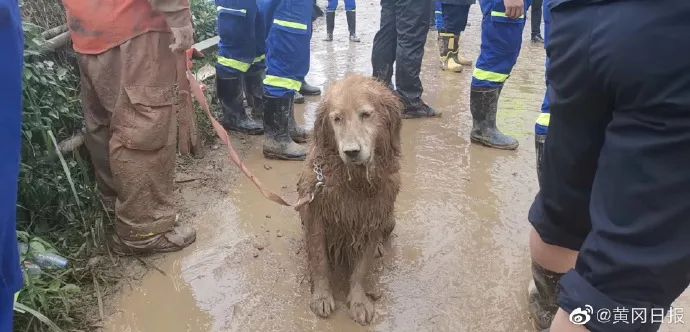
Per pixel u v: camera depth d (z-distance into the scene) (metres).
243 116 5.26
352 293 3.03
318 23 10.99
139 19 2.95
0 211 1.55
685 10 1.44
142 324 2.89
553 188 2.13
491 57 4.74
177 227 3.57
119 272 3.28
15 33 1.54
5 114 1.54
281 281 3.24
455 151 4.95
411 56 5.44
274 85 4.52
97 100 3.34
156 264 3.36
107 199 3.64
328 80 6.95
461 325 2.88
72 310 2.93
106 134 3.46
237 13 4.73
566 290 1.71
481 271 3.31
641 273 1.56
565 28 1.76
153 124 3.10
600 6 1.64
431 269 3.33
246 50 4.96
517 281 3.22
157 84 3.07
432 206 4.02
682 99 1.47
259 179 4.40
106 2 2.91
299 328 2.88
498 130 5.07
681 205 1.51
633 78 1.54
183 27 2.94
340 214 2.96
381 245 3.44
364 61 7.87
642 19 1.51
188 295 3.11
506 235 3.67
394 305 3.04
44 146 3.35
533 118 5.74
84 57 3.08
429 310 2.99
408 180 4.40
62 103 3.55
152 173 3.24
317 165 2.94
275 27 4.37
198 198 4.11
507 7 4.40
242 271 3.32
